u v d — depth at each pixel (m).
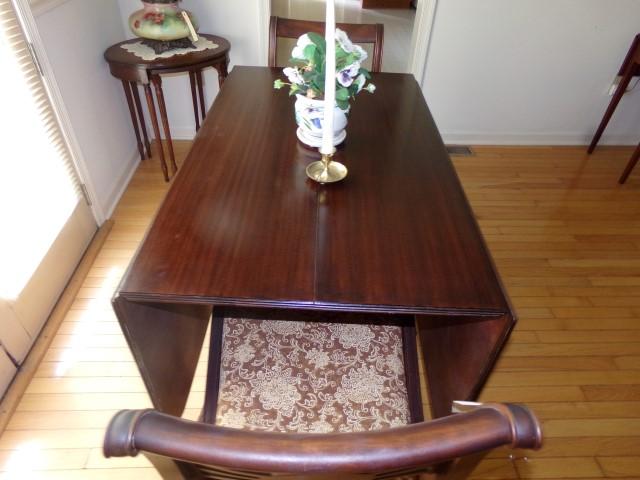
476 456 0.43
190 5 2.23
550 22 2.41
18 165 1.33
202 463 0.37
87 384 1.35
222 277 0.78
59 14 1.60
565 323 1.66
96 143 1.93
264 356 0.96
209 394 0.93
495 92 2.65
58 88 1.56
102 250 1.84
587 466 1.24
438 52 2.49
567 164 2.68
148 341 0.83
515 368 1.49
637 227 2.17
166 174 2.23
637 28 2.44
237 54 2.42
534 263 1.93
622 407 1.40
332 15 0.82
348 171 1.09
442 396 0.96
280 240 0.86
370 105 1.42
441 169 1.12
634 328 1.65
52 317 1.51
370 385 0.93
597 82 2.64
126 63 1.82
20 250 1.35
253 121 1.29
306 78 1.02
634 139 2.89
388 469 0.37
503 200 2.33
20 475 1.14
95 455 1.19
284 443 0.37
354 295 0.76
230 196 0.98
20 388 1.30
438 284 0.79
